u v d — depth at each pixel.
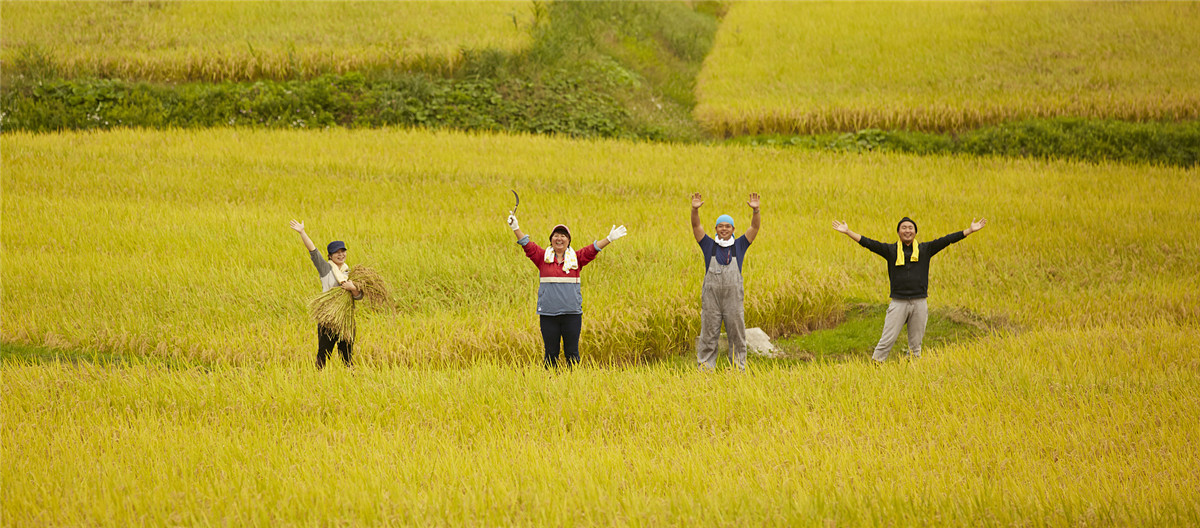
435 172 18.38
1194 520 4.29
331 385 6.96
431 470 5.09
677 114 27.06
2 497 4.70
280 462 5.31
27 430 5.84
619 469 5.09
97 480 4.96
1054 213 15.88
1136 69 26.25
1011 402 6.37
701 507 4.49
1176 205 16.55
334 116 24.72
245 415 6.33
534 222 13.88
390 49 27.61
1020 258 13.15
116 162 17.98
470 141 21.75
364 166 18.48
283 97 24.86
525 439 5.77
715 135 25.92
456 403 6.61
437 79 26.62
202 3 31.98
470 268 11.41
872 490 4.69
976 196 17.36
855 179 19.08
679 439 5.89
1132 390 6.68
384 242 12.27
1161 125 22.53
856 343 10.25
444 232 13.02
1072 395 6.54
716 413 6.37
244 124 24.00
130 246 12.04
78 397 6.78
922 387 6.88
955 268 12.67
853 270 12.58
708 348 8.47
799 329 10.98
